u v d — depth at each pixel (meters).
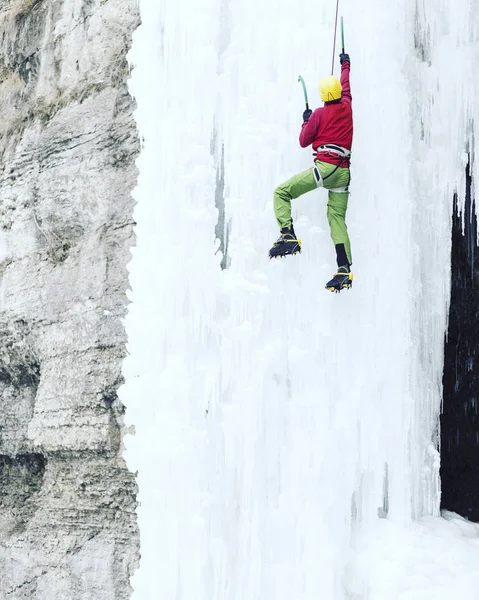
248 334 7.48
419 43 8.50
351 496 7.36
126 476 8.00
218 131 7.93
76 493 8.47
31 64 9.97
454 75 8.45
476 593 6.83
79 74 9.27
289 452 7.38
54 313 8.81
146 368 7.73
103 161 8.72
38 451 8.91
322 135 6.96
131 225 8.33
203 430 7.49
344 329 7.47
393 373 7.54
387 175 7.73
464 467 9.49
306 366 7.43
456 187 8.44
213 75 7.95
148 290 7.84
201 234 7.73
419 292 7.88
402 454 7.48
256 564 7.25
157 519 7.51
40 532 8.80
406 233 7.74
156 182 8.00
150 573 7.48
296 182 6.95
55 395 8.62
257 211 7.64
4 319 9.41
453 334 9.45
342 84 7.07
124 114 8.66
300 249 6.97
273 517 7.32
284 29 7.82
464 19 8.48
